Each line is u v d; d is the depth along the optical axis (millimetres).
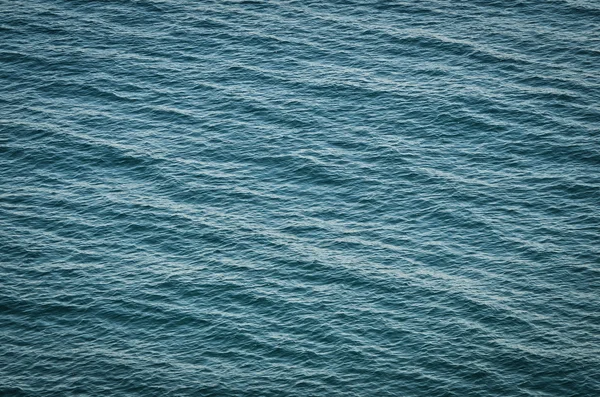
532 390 130125
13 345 139000
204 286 149625
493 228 158500
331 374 133875
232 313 144750
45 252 156250
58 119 185750
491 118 182375
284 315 144125
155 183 171000
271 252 156125
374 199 166250
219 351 138375
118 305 146250
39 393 131125
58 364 135875
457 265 152000
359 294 147500
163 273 152125
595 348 135750
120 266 153750
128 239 159125
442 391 130500
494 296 145625
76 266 153625
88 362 136375
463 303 144625
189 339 140500
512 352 135750
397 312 144000
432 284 148625
